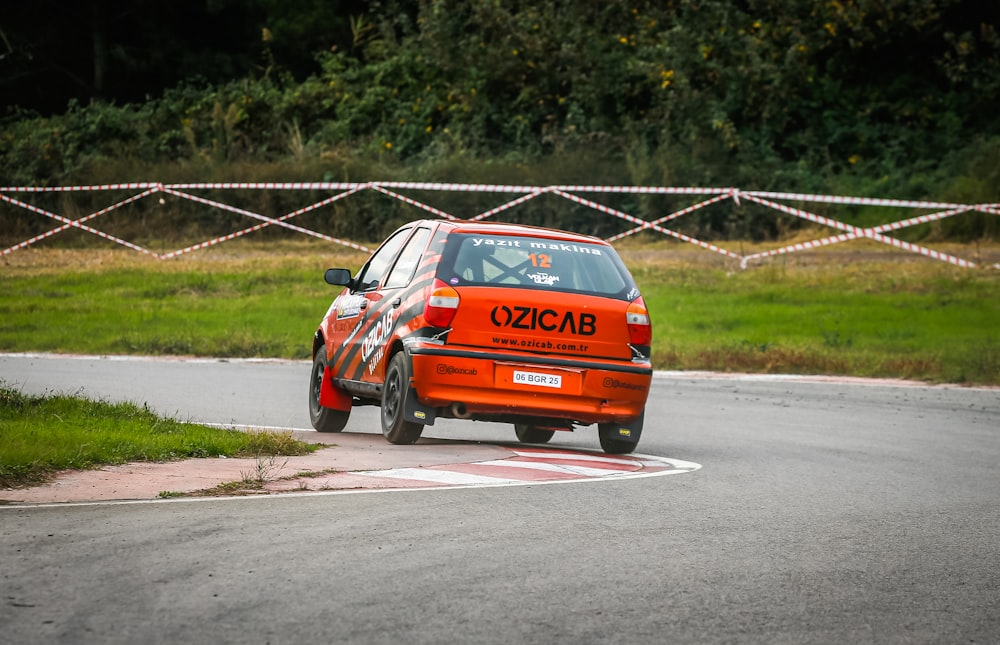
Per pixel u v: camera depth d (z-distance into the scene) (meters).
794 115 141.38
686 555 21.66
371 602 17.92
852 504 27.58
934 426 44.19
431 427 43.16
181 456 30.11
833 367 61.94
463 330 33.28
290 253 111.00
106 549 20.58
